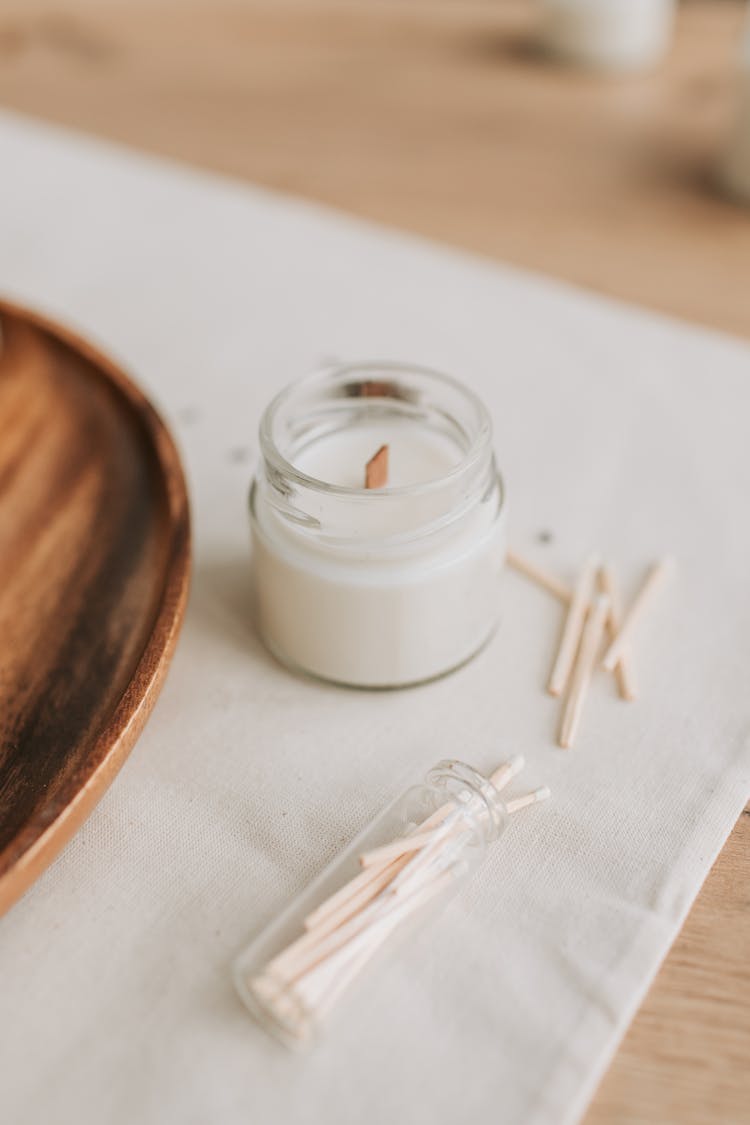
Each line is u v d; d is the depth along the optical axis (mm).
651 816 376
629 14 708
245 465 477
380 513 376
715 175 624
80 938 354
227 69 752
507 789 382
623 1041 341
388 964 347
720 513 456
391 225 599
